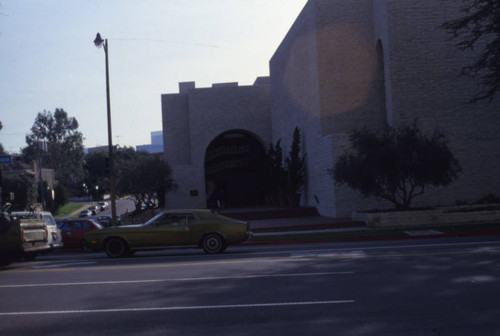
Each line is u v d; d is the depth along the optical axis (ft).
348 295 27.99
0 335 22.89
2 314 27.17
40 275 42.04
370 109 113.29
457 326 21.40
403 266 37.45
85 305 28.53
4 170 247.09
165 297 29.68
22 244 51.90
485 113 103.96
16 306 29.12
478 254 42.39
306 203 133.28
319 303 26.37
